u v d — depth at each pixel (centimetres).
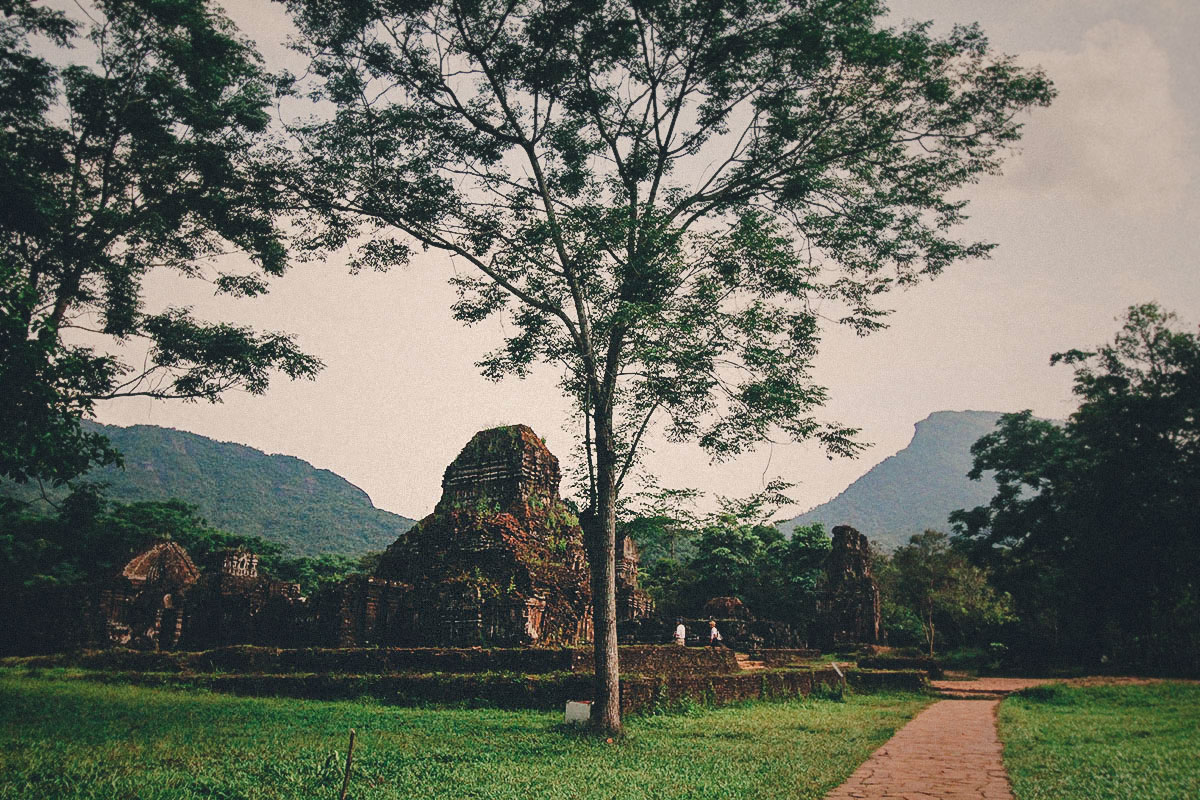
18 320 1014
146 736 1066
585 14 1270
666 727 1326
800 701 1933
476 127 1372
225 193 1488
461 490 2505
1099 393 3216
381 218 1402
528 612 2044
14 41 1415
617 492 1357
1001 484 4081
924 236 1364
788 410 1311
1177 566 2905
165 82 1502
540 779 853
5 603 2853
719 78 1345
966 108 1269
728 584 4703
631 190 1420
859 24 1248
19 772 791
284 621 2562
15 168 1296
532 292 1381
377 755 959
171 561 3409
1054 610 3978
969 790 832
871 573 3934
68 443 1166
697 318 1256
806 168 1336
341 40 1317
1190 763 942
